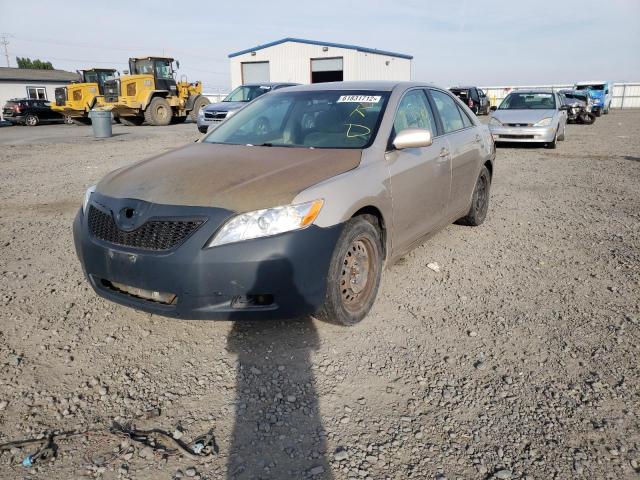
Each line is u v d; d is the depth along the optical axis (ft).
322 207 10.50
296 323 12.16
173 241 10.02
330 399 9.43
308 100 15.03
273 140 13.94
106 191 11.46
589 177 32.42
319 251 10.38
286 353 10.91
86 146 51.49
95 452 8.08
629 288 14.44
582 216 22.52
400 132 12.94
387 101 14.14
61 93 93.15
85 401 9.34
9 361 10.55
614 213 22.99
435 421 8.86
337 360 10.67
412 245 14.39
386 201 12.32
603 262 16.57
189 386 9.79
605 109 125.59
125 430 8.58
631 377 10.13
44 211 23.38
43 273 15.40
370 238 11.93
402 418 8.92
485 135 19.38
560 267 16.12
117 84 80.89
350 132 13.38
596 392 9.66
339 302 11.14
